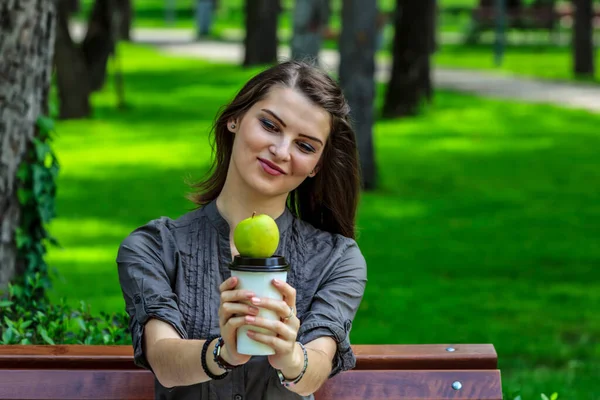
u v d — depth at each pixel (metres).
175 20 58.69
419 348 3.75
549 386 6.97
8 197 5.73
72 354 3.58
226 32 50.12
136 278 3.25
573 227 13.51
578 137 21.28
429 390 3.63
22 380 3.53
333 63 30.95
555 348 8.23
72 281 10.08
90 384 3.54
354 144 3.51
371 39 15.25
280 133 3.25
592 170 17.94
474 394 3.63
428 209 14.56
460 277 10.77
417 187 16.19
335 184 3.54
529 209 14.70
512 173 17.58
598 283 10.58
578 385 7.16
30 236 5.84
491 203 15.09
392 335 8.56
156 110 24.02
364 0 15.10
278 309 2.72
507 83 29.55
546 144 20.44
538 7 44.06
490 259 11.60
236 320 2.71
